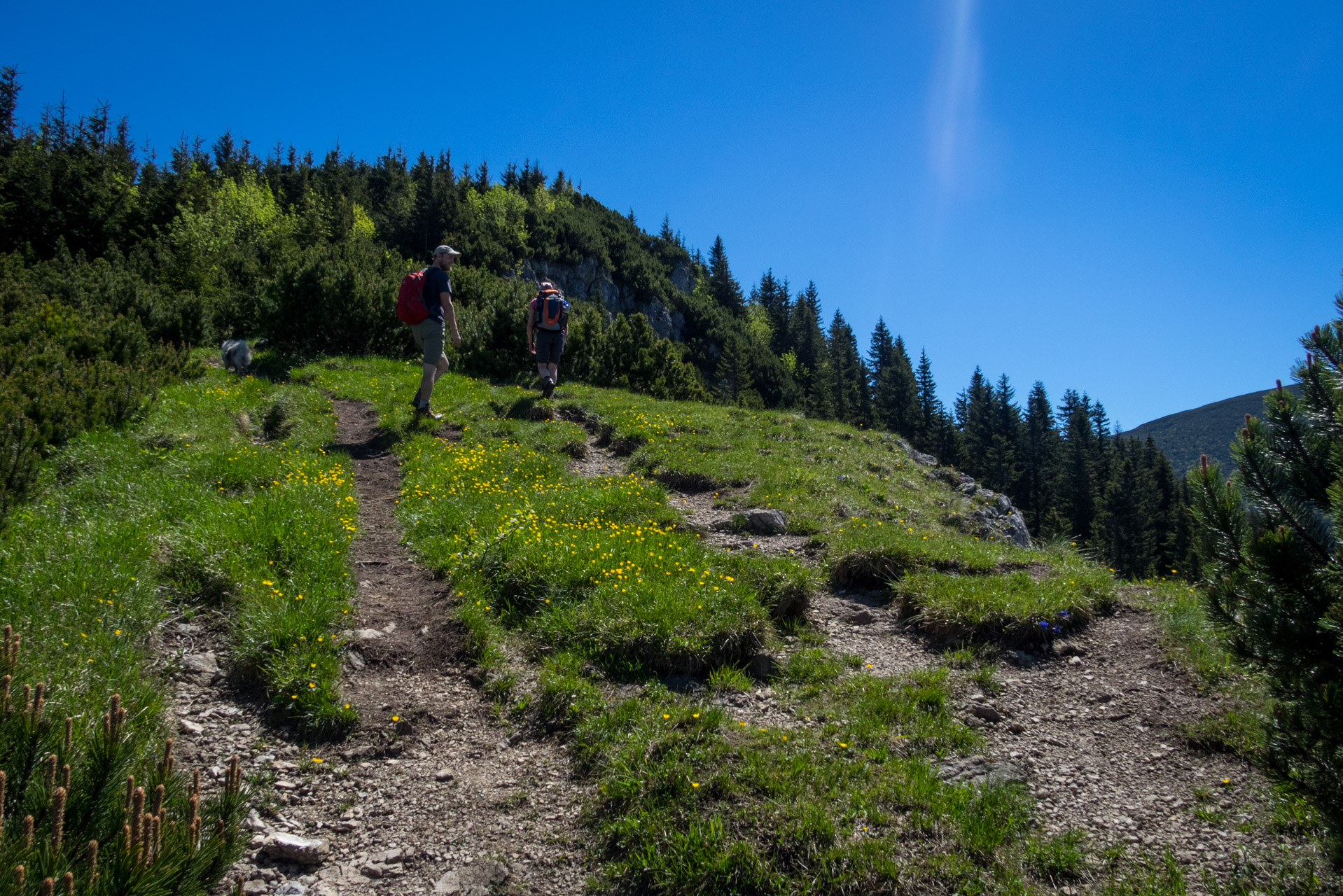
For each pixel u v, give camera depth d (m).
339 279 16.08
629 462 10.53
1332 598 3.12
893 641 5.86
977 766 4.09
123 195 35.91
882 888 3.12
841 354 107.56
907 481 11.41
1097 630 5.97
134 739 2.82
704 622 5.23
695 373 20.19
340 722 4.24
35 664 3.71
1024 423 95.38
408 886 3.19
